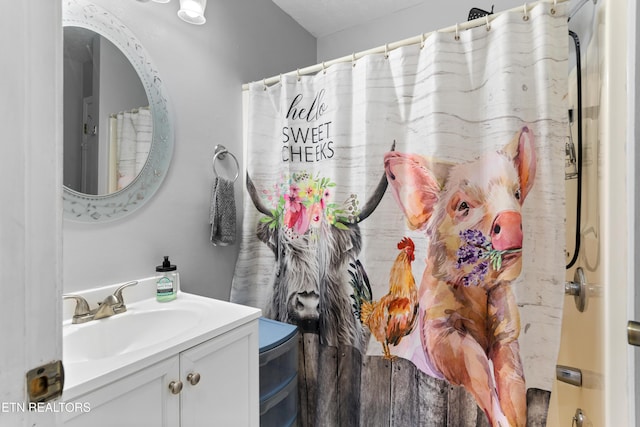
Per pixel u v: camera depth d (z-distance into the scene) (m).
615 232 0.72
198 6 1.25
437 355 1.21
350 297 1.44
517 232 1.09
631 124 0.66
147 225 1.28
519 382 1.06
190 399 0.87
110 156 1.17
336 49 2.31
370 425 1.36
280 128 1.64
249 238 1.67
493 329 1.14
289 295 1.60
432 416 1.21
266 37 1.91
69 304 1.04
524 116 1.11
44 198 0.40
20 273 0.37
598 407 0.81
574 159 1.13
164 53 1.36
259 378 1.20
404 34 2.06
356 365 1.43
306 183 1.61
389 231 1.37
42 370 0.39
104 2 1.17
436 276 1.23
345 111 1.46
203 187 1.51
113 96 1.19
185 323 1.14
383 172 1.37
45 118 0.40
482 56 1.20
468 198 1.21
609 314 0.72
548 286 1.08
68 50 1.08
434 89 1.23
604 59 0.77
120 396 0.72
